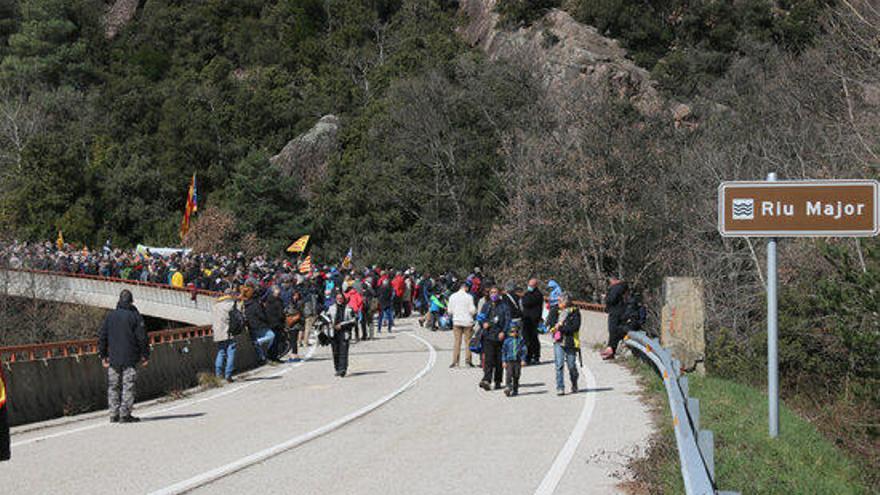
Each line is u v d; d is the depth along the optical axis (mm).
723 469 9328
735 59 82625
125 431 12734
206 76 117125
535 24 100875
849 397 20906
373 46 117188
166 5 138375
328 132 91438
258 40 124500
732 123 47656
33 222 83250
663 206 48500
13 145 97062
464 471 9664
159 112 104125
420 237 69188
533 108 63062
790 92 41875
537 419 13109
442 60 89562
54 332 46312
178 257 47938
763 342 24531
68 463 10258
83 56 124625
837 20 38562
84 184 86688
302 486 9000
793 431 12555
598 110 53969
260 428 12781
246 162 80812
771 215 11367
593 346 24141
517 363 15789
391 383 18141
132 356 13781
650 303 46469
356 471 9719
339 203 77188
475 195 67375
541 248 52000
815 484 9500
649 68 90375
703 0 95438
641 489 8750
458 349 21000
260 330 22359
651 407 13906
